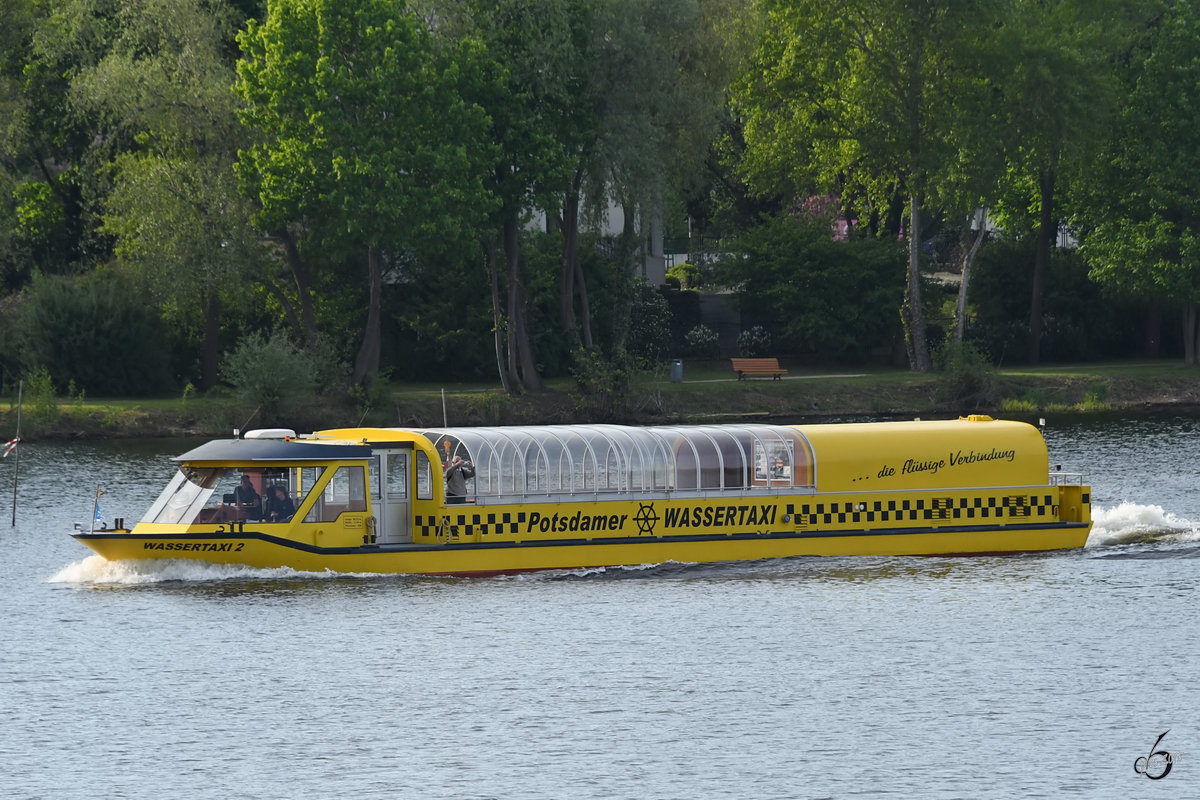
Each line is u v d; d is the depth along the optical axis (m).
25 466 194.25
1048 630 100.44
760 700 87.06
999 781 74.75
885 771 76.12
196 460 114.38
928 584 113.25
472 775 76.12
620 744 80.25
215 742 80.94
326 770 76.88
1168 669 91.75
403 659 94.56
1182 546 126.31
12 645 97.88
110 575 113.94
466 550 114.06
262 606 106.44
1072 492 126.62
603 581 114.19
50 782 75.44
